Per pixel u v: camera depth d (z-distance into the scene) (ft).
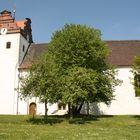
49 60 121.49
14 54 175.63
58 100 125.49
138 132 85.20
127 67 162.61
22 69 172.24
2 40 179.42
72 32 134.72
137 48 177.06
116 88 160.56
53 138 67.82
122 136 74.54
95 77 126.41
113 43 184.55
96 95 133.69
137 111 156.97
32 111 165.68
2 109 168.55
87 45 132.67
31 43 196.13
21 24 188.55
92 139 67.15
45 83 112.78
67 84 120.26
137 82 129.29
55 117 133.49
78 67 127.44
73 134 77.10
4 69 174.40
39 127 97.45
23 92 115.34
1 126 97.40
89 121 118.11
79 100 125.90
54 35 141.49
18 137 68.49
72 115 132.36
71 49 131.95
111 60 168.04
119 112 158.10
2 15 183.11
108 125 109.29
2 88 171.53
